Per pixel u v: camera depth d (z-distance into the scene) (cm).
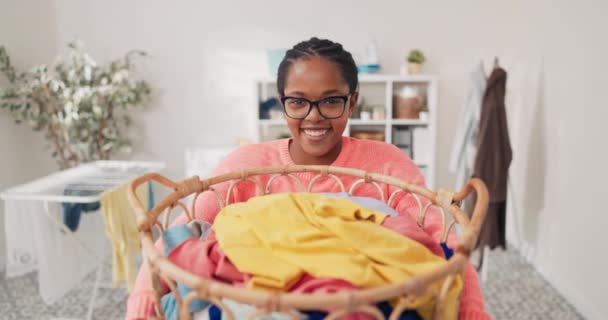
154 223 64
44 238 165
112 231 165
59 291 171
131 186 65
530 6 240
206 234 67
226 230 58
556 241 210
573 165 194
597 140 175
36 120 244
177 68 288
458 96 282
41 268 166
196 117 293
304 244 52
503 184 205
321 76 70
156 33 283
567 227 200
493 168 203
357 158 87
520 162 252
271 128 292
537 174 230
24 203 164
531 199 236
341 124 75
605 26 169
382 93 284
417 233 58
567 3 199
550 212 215
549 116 216
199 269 54
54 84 234
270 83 274
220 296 40
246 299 39
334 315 39
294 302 38
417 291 41
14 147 253
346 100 75
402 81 271
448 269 44
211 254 56
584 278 186
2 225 240
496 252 252
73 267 180
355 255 51
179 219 78
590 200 181
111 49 284
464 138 219
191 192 76
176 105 292
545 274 221
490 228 209
